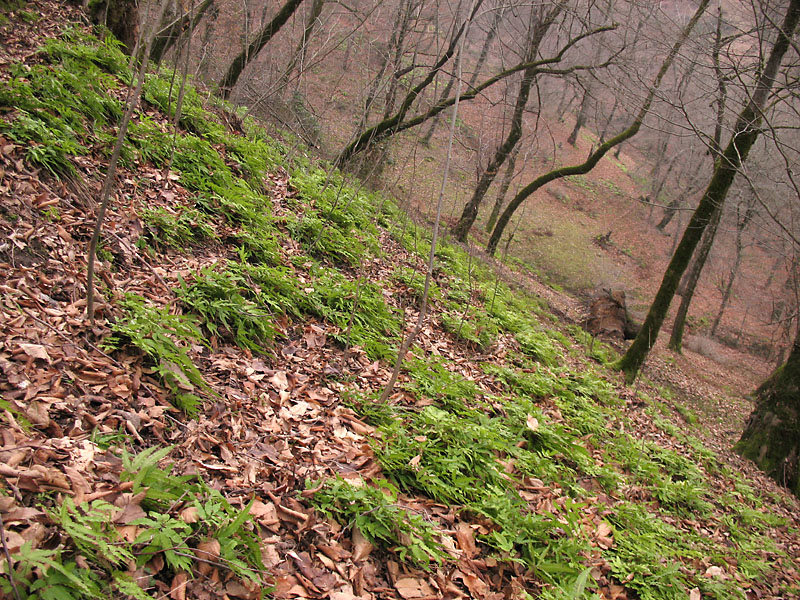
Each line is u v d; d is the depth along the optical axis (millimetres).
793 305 23641
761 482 9648
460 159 17078
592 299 19562
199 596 2520
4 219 4152
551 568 3934
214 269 5434
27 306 3660
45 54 6723
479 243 22156
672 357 21953
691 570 5035
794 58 10469
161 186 6203
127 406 3412
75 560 2262
